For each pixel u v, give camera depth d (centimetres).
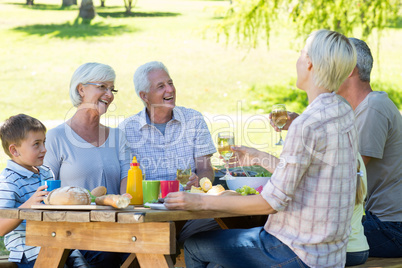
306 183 218
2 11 1898
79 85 304
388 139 295
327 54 219
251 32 997
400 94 1323
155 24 1809
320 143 213
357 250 246
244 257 231
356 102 307
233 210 218
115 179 309
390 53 1490
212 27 1216
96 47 1636
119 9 1980
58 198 218
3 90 1386
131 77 1443
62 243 224
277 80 1430
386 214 291
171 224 205
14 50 1603
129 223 212
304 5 849
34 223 231
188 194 217
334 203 217
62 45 1650
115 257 289
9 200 250
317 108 217
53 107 1327
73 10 1939
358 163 244
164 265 205
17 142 257
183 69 1509
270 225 229
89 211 211
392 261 276
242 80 1441
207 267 247
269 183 217
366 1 832
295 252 218
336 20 838
